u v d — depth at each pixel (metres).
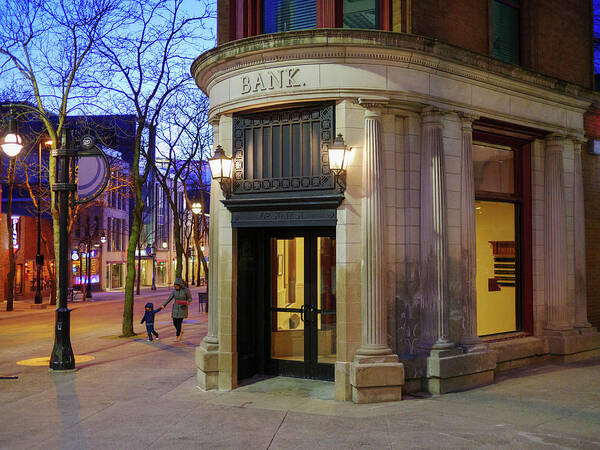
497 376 11.60
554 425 8.08
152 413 9.13
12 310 34.94
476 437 7.57
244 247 11.34
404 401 9.65
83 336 20.25
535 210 13.17
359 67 10.03
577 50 14.49
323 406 9.42
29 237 48.94
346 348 9.87
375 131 10.02
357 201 10.02
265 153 10.76
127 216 67.69
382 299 9.91
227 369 10.76
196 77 11.86
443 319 10.47
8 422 8.73
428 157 10.59
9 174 36.38
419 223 10.65
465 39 11.81
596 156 14.73
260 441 7.62
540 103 12.77
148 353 15.77
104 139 25.09
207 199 62.50
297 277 11.44
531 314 13.09
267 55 10.24
